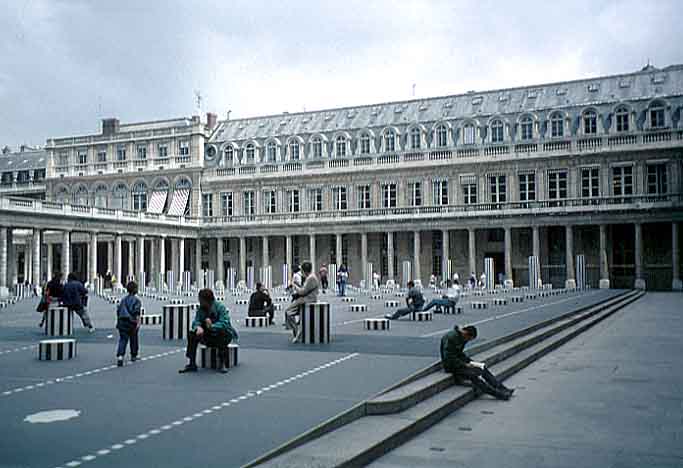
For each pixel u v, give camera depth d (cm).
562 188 7344
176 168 9006
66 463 844
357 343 1936
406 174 8031
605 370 1733
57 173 9662
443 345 1438
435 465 943
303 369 1486
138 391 1271
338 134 8444
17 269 9319
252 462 842
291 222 8344
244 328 2484
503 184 7600
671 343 2270
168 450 895
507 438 1088
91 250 7262
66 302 2308
